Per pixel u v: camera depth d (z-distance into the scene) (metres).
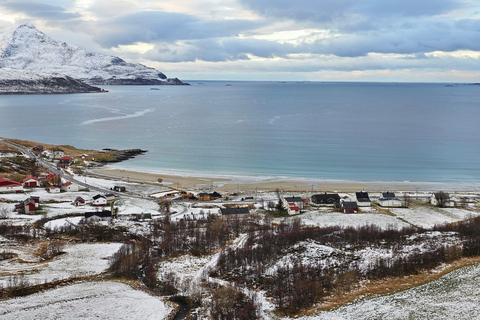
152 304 73.88
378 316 71.06
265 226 115.06
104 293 77.38
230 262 91.19
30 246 99.56
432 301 75.62
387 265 88.31
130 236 108.25
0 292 75.19
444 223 121.12
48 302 73.19
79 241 104.69
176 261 93.62
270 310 73.62
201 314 72.00
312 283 80.56
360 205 139.88
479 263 89.88
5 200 134.38
